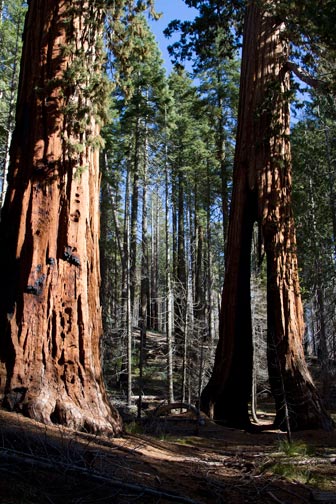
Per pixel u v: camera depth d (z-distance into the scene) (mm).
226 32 17812
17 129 7949
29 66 8055
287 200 13820
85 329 7039
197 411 10445
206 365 18531
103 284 25734
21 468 4031
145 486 4363
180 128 27281
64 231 7246
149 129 24484
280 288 13047
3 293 7074
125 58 8953
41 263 7059
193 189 31125
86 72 7719
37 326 6789
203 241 32781
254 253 24078
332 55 12219
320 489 5535
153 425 9891
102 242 26609
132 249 24141
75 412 6367
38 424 5871
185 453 7328
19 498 3508
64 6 8047
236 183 14664
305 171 17062
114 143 26266
